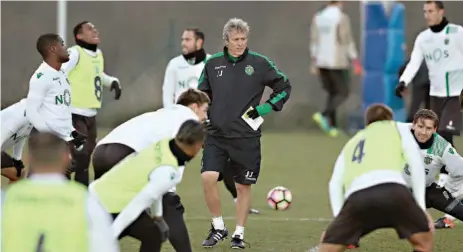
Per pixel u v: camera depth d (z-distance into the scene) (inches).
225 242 1132.5
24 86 2546.8
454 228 1229.7
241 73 1087.6
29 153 623.2
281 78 1095.6
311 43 2576.3
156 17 2598.4
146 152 776.9
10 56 2554.1
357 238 778.2
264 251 1073.5
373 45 2336.4
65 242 590.9
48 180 608.4
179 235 871.7
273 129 2664.9
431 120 1029.2
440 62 1371.8
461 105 1090.7
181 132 768.9
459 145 1956.2
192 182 1696.6
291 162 1969.7
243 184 1097.4
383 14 2309.3
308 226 1250.6
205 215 1337.4
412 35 2628.0
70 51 1299.2
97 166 909.2
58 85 1106.1
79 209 596.1
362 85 2549.2
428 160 1052.5
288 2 2632.9
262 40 2640.3
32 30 2564.0
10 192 606.2
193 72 1375.5
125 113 2561.5
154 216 795.4
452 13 2583.7
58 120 1106.7
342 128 2620.6
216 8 2605.8
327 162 1967.3
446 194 1077.8
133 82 2576.3
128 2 2596.0
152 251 796.6
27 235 593.0
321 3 2632.9
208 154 1098.1
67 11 2581.2
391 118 823.1
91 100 1321.4
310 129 2647.6
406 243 1111.0
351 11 2701.8
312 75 2645.2
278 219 1309.1
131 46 2591.0
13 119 1089.4
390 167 778.8
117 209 765.9
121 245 1090.1
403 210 762.2
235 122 1081.4
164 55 2583.7
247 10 2628.0
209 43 2600.9
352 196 774.5
